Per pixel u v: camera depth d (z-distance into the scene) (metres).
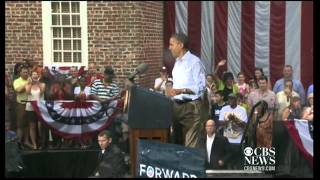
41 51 23.80
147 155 11.55
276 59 25.61
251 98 19.84
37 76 17.95
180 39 13.34
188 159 11.62
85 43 23.77
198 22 25.70
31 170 13.12
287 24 25.47
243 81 22.56
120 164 12.77
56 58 23.92
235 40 25.70
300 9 25.36
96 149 13.56
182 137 13.37
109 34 23.75
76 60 23.94
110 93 18.08
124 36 23.70
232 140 15.85
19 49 23.70
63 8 23.81
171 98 12.77
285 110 18.64
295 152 13.12
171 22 25.81
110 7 23.64
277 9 25.42
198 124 13.28
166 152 11.56
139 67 12.04
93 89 18.17
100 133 13.23
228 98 18.19
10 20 23.56
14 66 21.70
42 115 14.55
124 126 13.34
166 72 23.11
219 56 25.73
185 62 13.37
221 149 13.12
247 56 25.69
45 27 23.77
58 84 17.89
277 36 25.53
